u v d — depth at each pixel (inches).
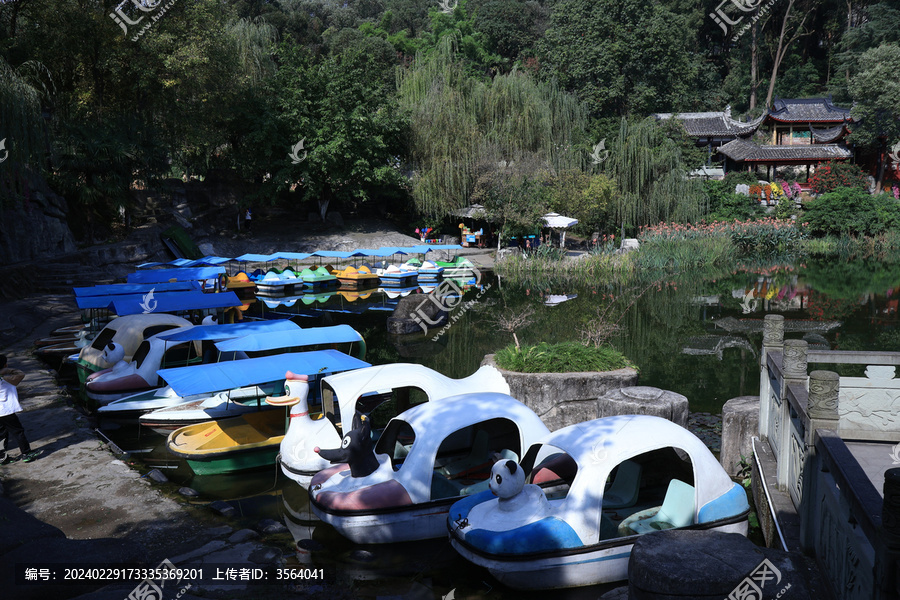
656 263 1257.4
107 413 400.2
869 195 1599.4
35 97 797.9
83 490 279.9
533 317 757.3
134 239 1200.8
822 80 2684.5
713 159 2096.5
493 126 1595.7
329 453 252.2
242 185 1598.2
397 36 2615.7
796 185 1803.6
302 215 1679.4
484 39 2662.4
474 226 1665.8
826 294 922.7
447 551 237.6
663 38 2034.9
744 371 499.8
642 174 1483.8
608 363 366.6
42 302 794.8
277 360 370.9
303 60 1563.7
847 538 148.9
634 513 236.2
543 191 1392.7
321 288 1092.5
